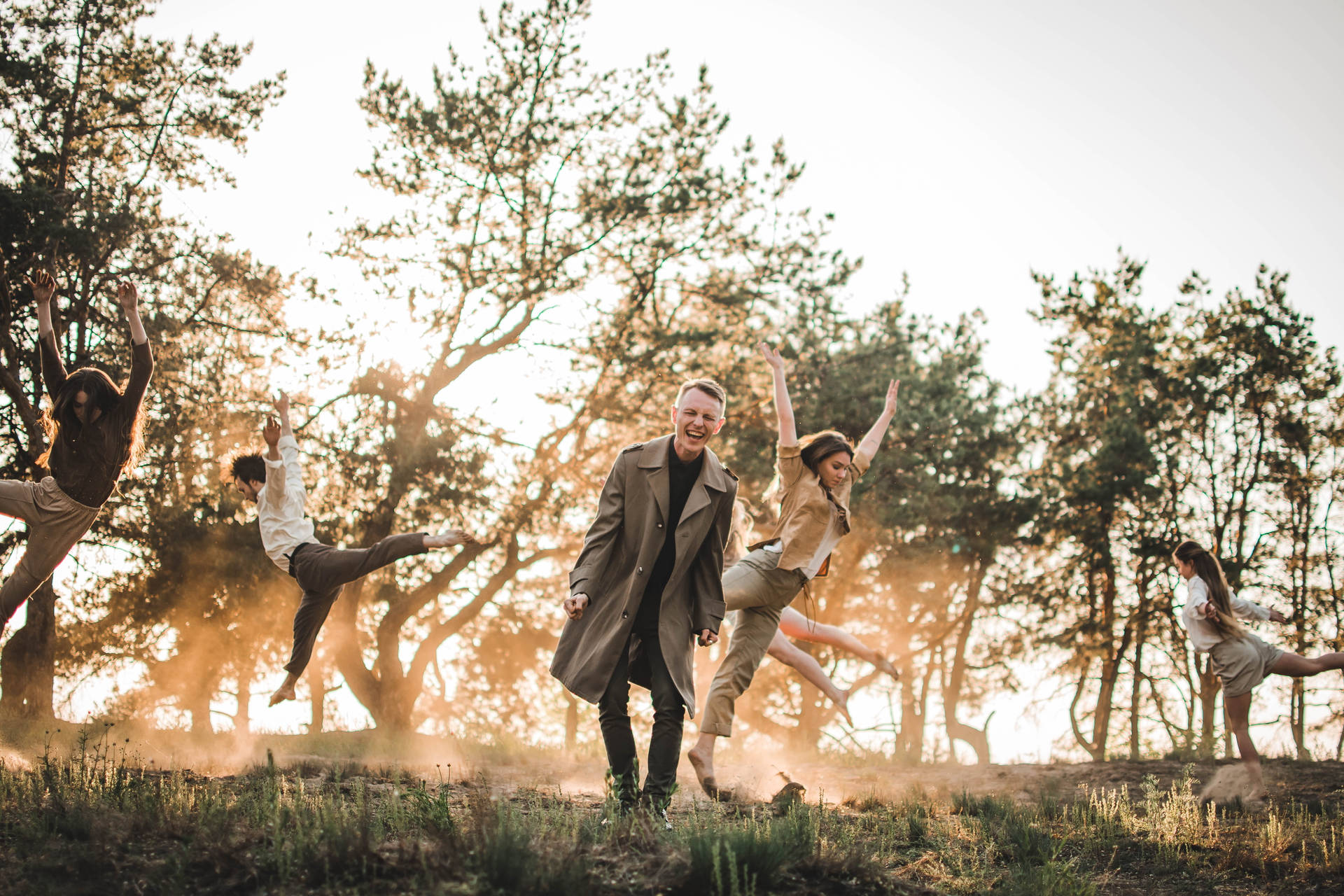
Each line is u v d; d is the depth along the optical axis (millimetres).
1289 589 21844
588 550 4707
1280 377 22766
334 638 19312
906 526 21703
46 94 16484
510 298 19828
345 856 3445
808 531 6059
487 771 7688
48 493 5262
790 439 6188
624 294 21375
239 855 3508
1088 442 23781
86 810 3965
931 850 4891
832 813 5480
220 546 17000
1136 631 22141
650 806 4266
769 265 21219
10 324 15195
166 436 16188
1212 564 7434
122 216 15984
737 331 21375
